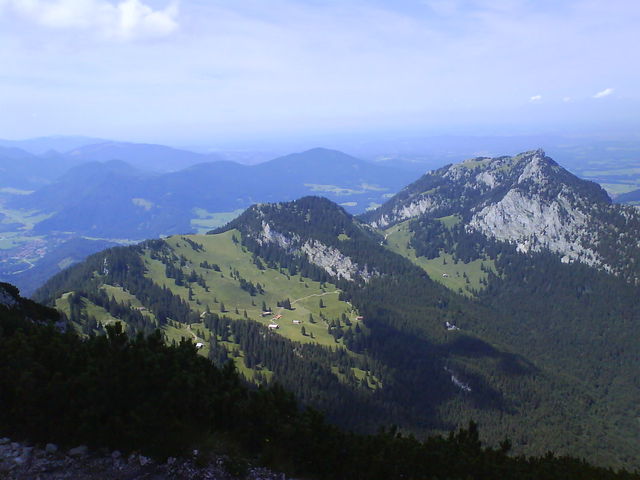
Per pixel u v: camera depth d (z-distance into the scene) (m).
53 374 21.55
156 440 19.75
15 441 19.66
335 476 23.97
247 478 20.00
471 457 30.41
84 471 18.11
